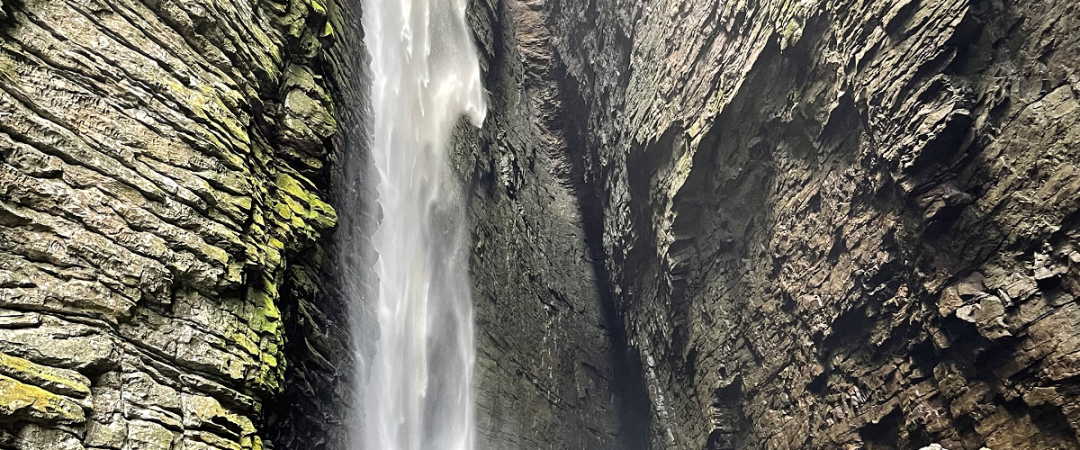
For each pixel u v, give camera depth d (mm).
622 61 29375
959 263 14570
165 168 8703
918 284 15500
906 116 15336
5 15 7371
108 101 8297
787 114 19734
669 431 25359
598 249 32938
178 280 8484
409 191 21141
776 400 20469
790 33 18562
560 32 35125
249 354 9180
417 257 20641
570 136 34844
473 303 23094
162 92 9000
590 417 28156
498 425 22172
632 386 30500
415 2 25156
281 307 10727
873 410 16844
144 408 7582
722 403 22641
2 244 6895
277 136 11586
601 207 32156
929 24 14914
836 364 18141
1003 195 13742
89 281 7457
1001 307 13516
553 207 32531
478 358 22406
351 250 14648
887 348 16750
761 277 21484
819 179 19016
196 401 8211
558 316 28969
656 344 26594
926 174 15016
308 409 11734
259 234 9969
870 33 16469
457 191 24031
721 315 22844
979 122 14125
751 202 22031
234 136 10016
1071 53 12812
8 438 6258
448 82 26203
